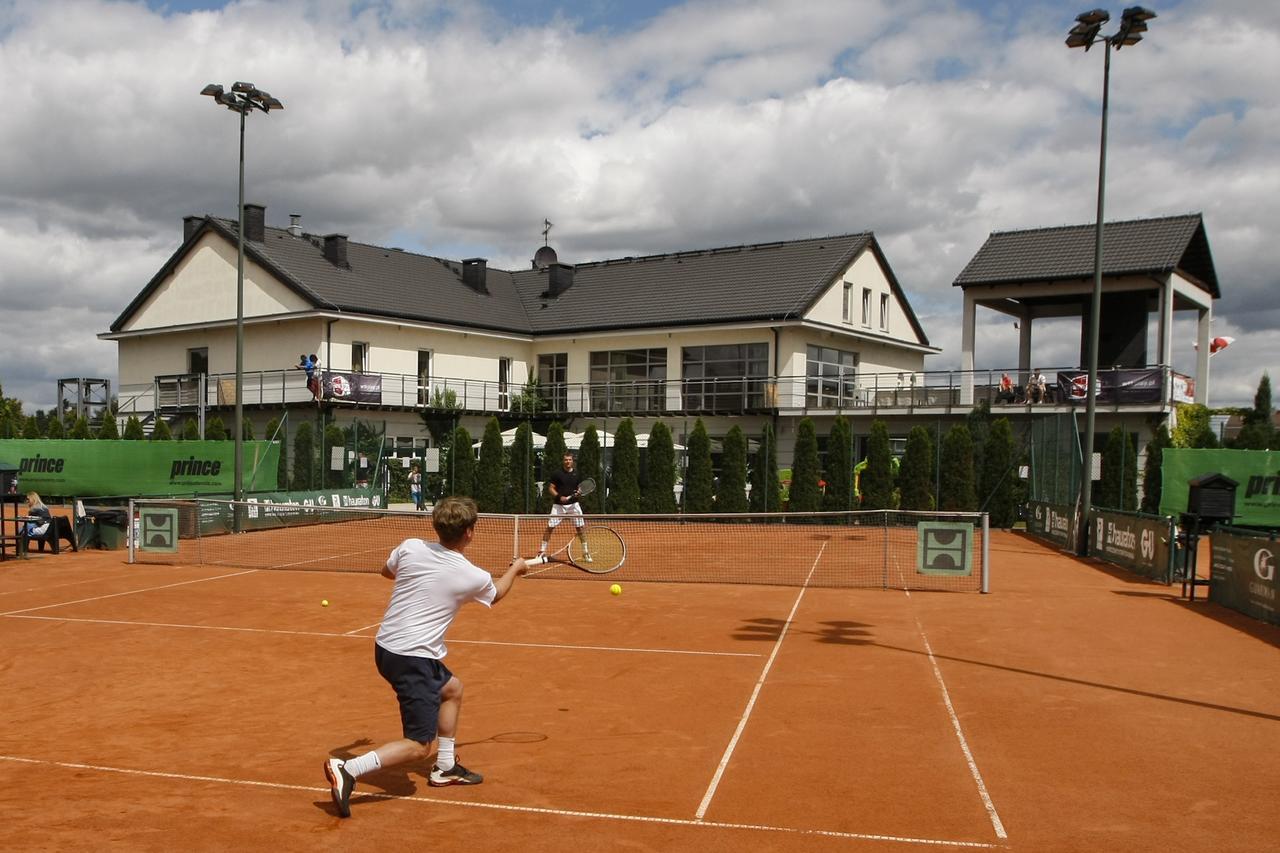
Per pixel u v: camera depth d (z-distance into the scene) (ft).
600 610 43.62
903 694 28.55
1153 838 18.07
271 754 23.11
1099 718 26.07
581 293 140.77
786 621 40.70
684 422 113.39
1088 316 113.60
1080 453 70.03
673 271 137.39
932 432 107.24
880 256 133.69
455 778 20.74
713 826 18.52
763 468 98.22
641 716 26.30
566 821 18.76
